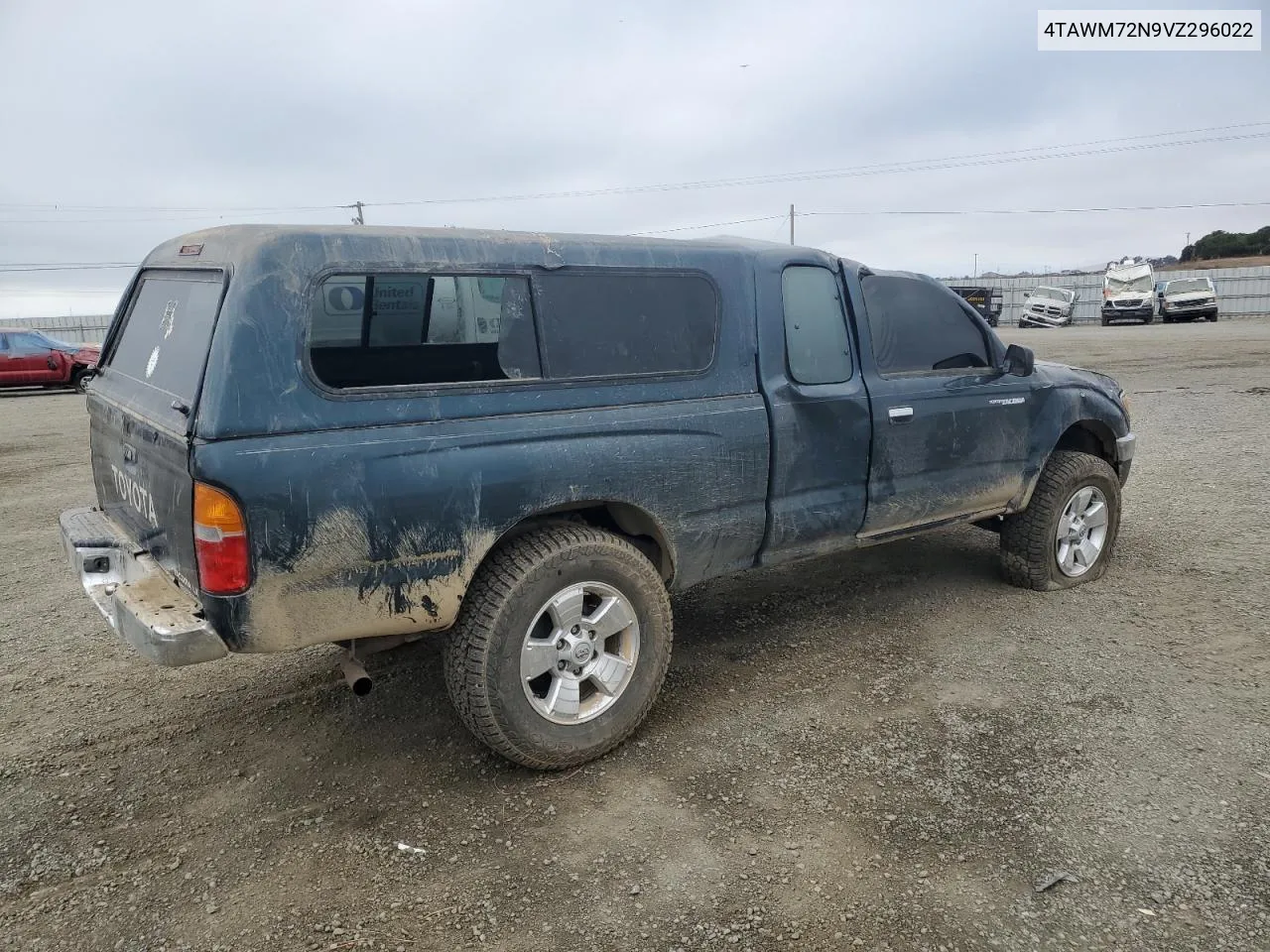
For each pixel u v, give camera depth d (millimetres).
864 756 3324
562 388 3236
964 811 2961
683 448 3502
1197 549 5703
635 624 3385
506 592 3061
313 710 3818
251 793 3199
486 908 2568
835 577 5375
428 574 2938
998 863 2699
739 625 4668
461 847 2859
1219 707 3621
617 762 3348
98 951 2441
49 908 2613
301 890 2674
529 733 3141
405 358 2996
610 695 3334
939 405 4375
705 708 3744
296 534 2686
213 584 2631
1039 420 4844
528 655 3139
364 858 2814
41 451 11070
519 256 3166
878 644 4363
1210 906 2490
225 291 2705
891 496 4273
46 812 3098
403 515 2857
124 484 3387
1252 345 21453
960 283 47344
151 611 2785
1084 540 5121
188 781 3281
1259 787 3047
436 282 3008
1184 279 35406
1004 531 5035
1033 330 34406
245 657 4379
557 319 3248
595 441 3271
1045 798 3018
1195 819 2879
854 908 2525
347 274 2826
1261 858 2684
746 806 3029
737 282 3719
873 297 4258
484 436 3020
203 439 2588
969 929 2434
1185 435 9859
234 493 2590
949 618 4672
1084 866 2672
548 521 3381
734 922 2484
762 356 3768
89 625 4898
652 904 2564
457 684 3088
